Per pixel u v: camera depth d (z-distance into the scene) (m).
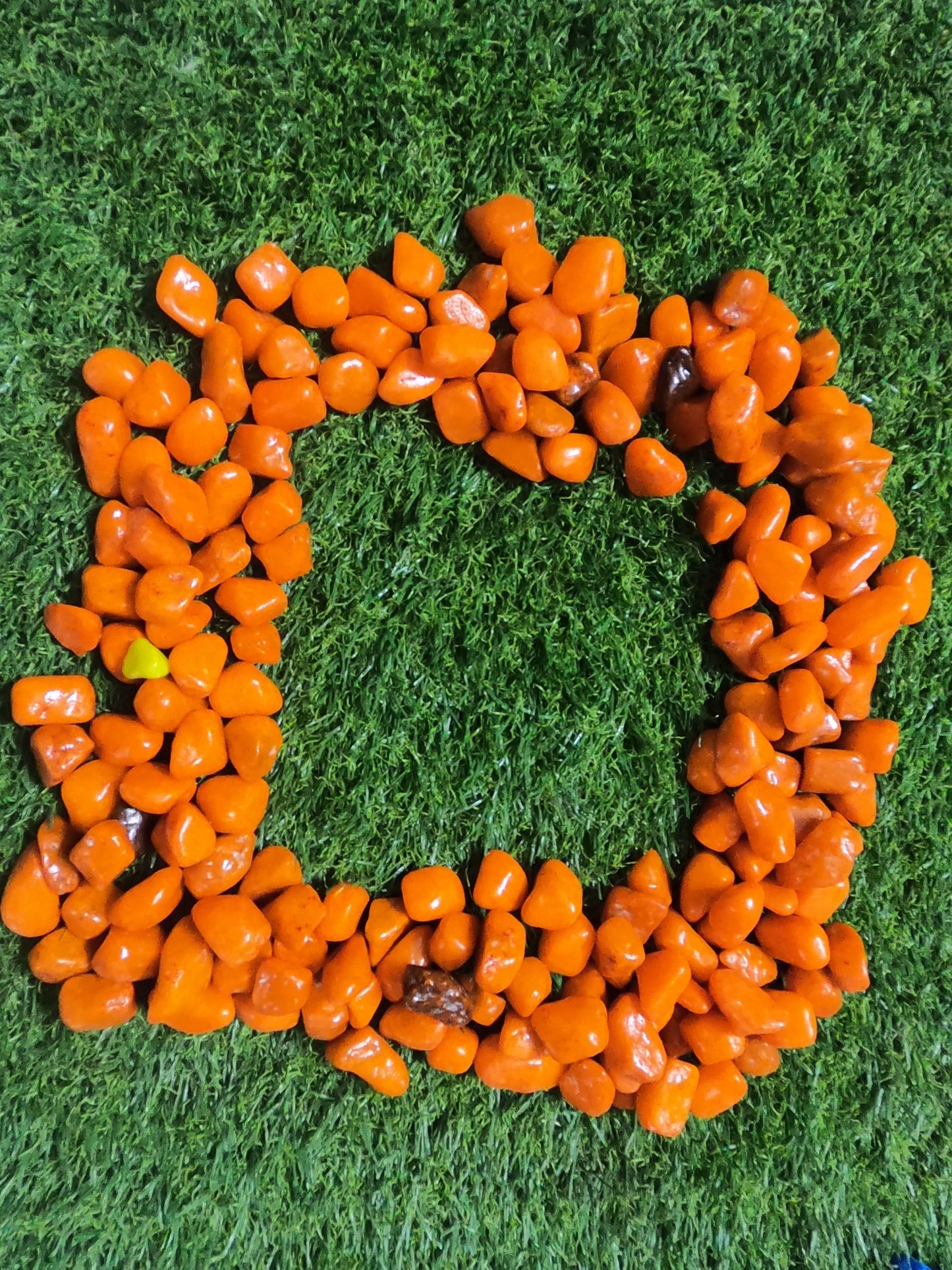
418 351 0.44
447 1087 0.47
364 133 0.44
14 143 0.43
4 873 0.43
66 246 0.43
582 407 0.45
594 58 0.44
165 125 0.43
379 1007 0.46
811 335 0.47
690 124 0.45
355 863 0.46
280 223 0.44
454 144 0.45
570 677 0.47
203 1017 0.42
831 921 0.48
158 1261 0.45
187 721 0.42
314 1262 0.46
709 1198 0.48
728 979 0.44
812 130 0.46
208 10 0.43
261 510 0.43
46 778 0.42
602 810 0.48
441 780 0.47
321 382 0.44
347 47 0.43
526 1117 0.47
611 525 0.47
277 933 0.43
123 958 0.42
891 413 0.48
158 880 0.42
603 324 0.44
